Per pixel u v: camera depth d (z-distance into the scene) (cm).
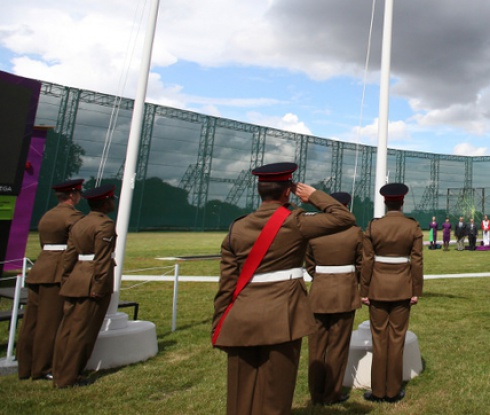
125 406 340
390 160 5331
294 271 218
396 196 368
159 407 339
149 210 4075
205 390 376
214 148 4481
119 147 3941
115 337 441
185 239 3031
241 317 210
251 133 4706
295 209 222
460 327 624
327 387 353
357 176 5228
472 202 5147
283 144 4884
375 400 362
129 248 2233
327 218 208
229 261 221
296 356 214
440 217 5453
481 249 2295
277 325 205
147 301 832
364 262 365
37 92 838
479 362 458
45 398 352
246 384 215
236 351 217
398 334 359
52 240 414
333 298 354
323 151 5075
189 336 570
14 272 1076
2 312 486
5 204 779
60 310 412
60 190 427
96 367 427
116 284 479
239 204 4634
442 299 863
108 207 406
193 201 4338
